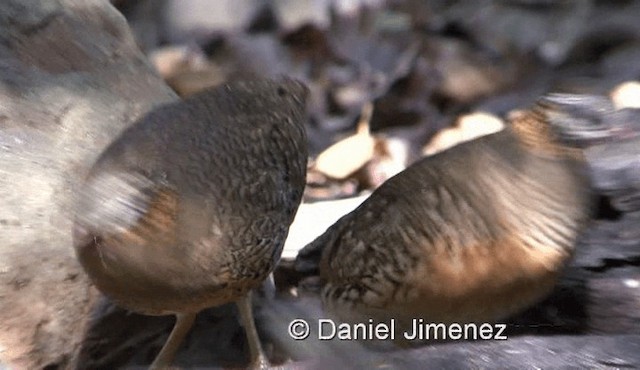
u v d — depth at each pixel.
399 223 8.94
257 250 9.16
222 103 9.46
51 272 10.10
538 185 8.63
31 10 11.77
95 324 10.20
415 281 8.86
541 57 20.09
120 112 11.30
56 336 10.12
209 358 10.19
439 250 8.73
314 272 10.38
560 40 20.30
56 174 10.45
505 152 8.78
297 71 19.81
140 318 10.30
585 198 8.84
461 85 19.16
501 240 8.62
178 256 8.73
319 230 11.66
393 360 8.55
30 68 11.43
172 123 9.16
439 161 8.98
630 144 10.13
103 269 8.73
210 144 9.08
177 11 20.89
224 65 20.02
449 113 18.83
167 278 8.79
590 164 9.73
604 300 9.62
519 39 20.30
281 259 10.48
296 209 9.83
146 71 12.03
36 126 10.84
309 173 15.13
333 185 15.08
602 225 9.91
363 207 9.36
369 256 9.08
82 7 12.09
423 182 8.92
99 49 11.89
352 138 15.55
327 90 19.23
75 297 10.15
